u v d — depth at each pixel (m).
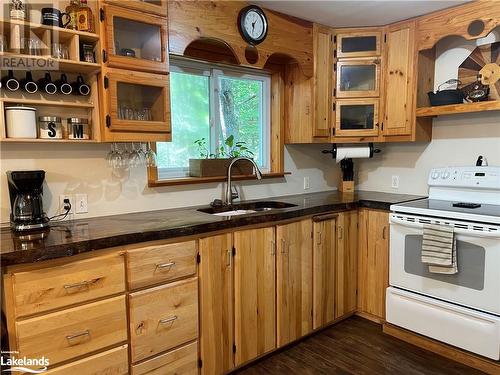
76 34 1.78
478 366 2.20
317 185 3.45
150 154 2.27
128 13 1.89
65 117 1.97
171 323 1.88
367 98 2.97
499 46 2.55
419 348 2.47
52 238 1.60
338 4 2.51
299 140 3.03
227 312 2.12
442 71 2.90
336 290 2.76
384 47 2.91
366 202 2.81
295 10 2.61
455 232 2.21
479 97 2.57
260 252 2.25
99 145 2.14
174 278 1.88
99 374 1.65
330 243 2.69
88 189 2.11
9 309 1.42
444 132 2.92
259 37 2.50
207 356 2.04
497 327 2.08
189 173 2.62
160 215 2.22
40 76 1.87
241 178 2.79
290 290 2.44
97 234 1.67
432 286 2.38
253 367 2.28
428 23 2.68
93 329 1.62
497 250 2.07
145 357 1.80
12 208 1.77
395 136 2.91
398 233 2.54
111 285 1.67
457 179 2.69
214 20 2.29
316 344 2.55
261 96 3.08
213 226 1.98
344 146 3.24
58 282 1.52
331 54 2.98
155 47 2.04
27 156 1.89
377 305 2.80
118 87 1.92
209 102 2.72
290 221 2.41
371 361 2.33
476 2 2.44
